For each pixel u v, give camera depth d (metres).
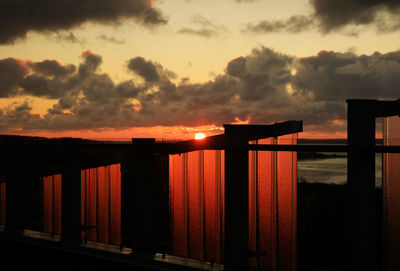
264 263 4.74
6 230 6.53
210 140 4.53
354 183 3.66
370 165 3.68
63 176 5.77
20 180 6.62
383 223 4.10
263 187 4.85
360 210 3.65
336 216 10.39
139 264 4.89
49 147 5.94
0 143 6.59
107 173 6.20
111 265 4.95
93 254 5.37
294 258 4.49
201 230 5.18
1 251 5.65
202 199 5.21
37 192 9.83
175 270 4.65
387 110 3.83
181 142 4.70
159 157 6.14
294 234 4.52
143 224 5.07
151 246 5.12
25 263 5.12
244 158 4.41
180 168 5.51
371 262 3.67
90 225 6.34
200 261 4.89
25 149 6.65
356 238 3.63
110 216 6.08
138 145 5.04
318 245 8.28
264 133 4.69
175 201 5.53
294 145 3.92
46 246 5.77
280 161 4.74
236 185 4.36
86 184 6.46
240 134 4.45
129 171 6.74
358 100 3.68
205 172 5.21
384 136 4.14
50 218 6.93
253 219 4.90
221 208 5.00
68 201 5.74
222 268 4.61
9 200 6.50
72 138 5.76
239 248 4.37
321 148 3.81
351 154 3.66
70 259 5.22
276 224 4.69
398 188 4.02
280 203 4.68
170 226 5.57
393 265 4.00
